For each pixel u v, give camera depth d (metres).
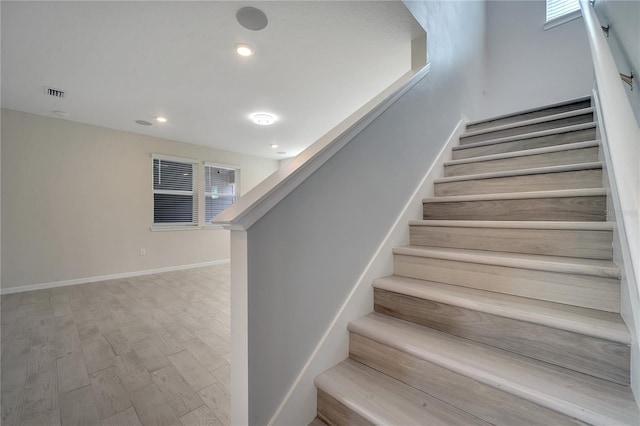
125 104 3.27
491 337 1.03
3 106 3.32
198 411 1.37
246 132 4.47
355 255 1.34
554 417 0.75
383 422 0.86
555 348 0.91
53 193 3.73
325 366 1.15
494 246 1.39
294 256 1.06
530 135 1.96
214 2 1.71
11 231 3.44
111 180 4.21
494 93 3.81
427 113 2.01
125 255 4.35
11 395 1.49
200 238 5.30
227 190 5.88
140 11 1.77
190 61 2.35
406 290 1.27
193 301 3.14
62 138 3.79
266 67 2.47
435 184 2.00
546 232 1.25
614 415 0.69
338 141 1.22
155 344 2.08
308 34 2.02
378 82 2.76
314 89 2.91
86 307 2.92
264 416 0.95
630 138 0.56
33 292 3.48
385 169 1.56
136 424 1.28
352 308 1.29
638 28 0.95
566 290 1.04
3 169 3.40
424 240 1.65
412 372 1.04
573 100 2.17
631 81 1.01
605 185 1.29
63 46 2.12
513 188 1.66
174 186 5.02
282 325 1.02
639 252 0.45
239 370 0.93
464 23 2.83
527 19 3.58
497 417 0.84
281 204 1.01
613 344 0.81
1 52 2.18
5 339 2.17
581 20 3.21
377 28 1.94
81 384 1.58
